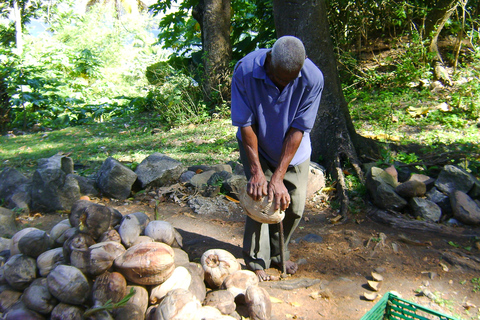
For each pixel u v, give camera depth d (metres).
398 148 5.80
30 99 11.16
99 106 11.97
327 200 4.76
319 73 2.64
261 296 2.52
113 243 2.56
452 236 3.92
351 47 9.62
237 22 11.64
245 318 2.61
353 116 7.43
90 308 2.37
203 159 6.19
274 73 2.49
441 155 5.31
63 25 24.53
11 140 8.95
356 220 4.29
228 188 4.75
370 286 3.06
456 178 4.38
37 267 2.55
